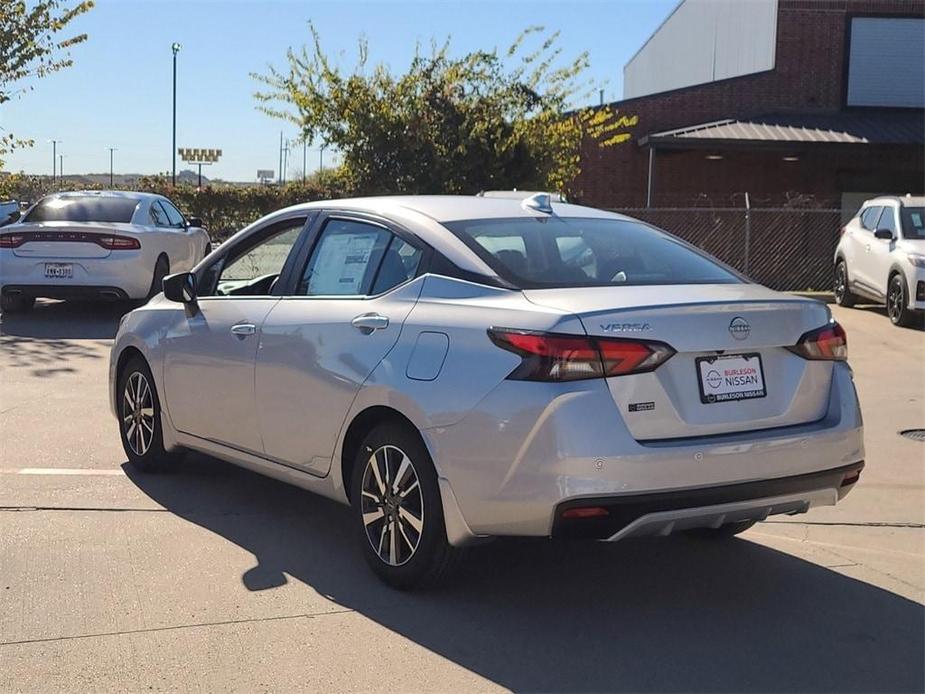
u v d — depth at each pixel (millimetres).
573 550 5266
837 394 4535
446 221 4855
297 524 5531
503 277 4430
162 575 4746
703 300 4227
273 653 3969
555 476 3928
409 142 19094
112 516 5590
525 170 19531
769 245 22016
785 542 5480
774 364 4379
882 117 23734
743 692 3748
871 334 13539
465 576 4762
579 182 23938
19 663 3830
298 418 5047
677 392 4117
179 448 6188
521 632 4219
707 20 33125
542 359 3986
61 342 11492
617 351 3994
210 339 5660
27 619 4219
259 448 5383
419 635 4164
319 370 4879
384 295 4777
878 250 15047
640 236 5180
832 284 21625
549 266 4586
